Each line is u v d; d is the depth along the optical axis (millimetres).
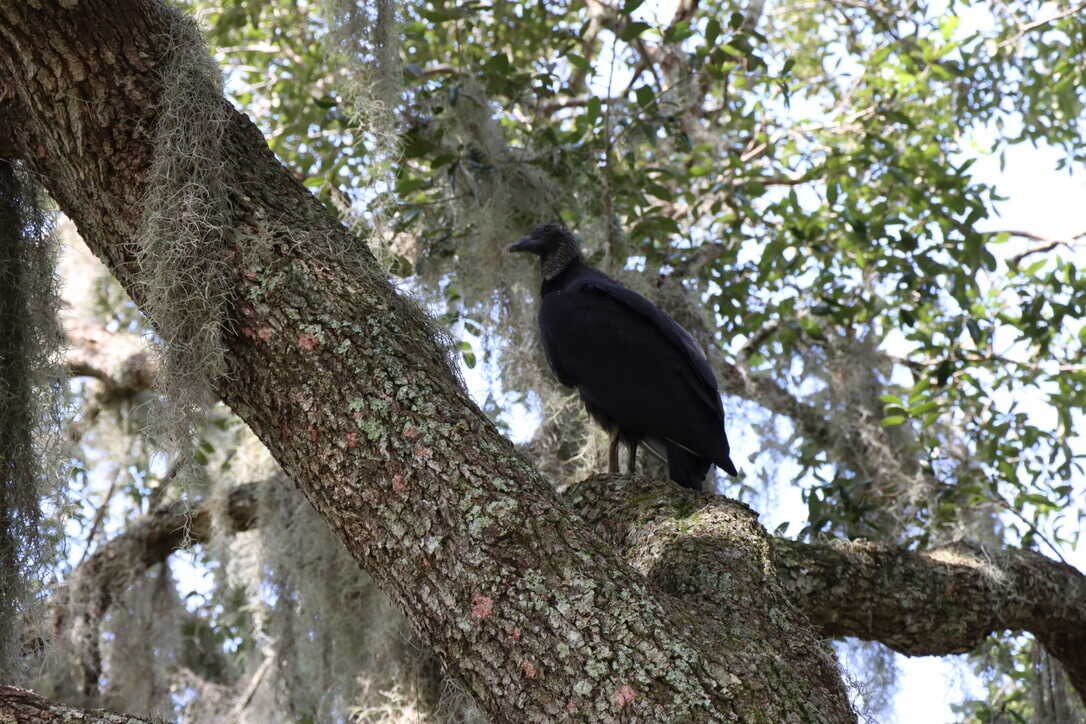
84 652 9625
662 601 3582
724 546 4582
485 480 3764
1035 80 11703
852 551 6617
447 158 8656
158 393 4434
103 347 11203
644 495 5320
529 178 8945
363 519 3820
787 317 10773
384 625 8180
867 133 10750
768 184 11453
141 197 4578
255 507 9875
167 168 4500
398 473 3809
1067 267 10281
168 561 10125
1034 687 8219
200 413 4352
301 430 4035
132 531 9938
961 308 10156
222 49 12375
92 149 4621
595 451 8523
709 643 3465
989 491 9086
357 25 7414
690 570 4387
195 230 4422
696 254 10367
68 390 6117
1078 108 11484
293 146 12086
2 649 5543
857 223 10109
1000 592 6840
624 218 10828
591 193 9234
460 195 8961
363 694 8453
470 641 3518
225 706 10312
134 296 4730
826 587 6402
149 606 9930
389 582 3758
